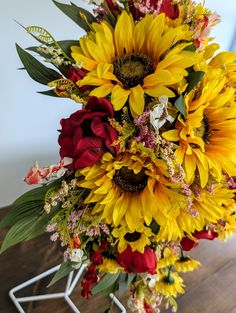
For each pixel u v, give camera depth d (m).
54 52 0.30
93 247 0.35
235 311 0.50
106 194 0.30
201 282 0.52
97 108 0.28
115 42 0.31
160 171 0.30
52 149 0.62
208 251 0.57
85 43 0.30
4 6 0.45
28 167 0.61
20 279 0.49
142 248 0.33
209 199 0.32
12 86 0.52
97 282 0.39
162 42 0.30
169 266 0.40
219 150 0.31
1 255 0.51
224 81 0.30
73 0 0.48
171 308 0.48
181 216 0.33
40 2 0.47
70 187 0.30
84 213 0.31
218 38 0.74
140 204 0.31
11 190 0.62
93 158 0.28
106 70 0.29
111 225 0.33
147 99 0.30
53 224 0.31
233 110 0.30
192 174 0.30
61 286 0.49
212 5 0.66
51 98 0.56
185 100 0.29
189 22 0.32
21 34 0.48
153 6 0.31
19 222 0.33
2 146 0.57
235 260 0.56
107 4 0.32
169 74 0.28
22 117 0.55
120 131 0.28
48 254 0.53
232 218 0.36
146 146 0.29
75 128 0.28
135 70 0.31
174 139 0.29
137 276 0.40
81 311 0.47
